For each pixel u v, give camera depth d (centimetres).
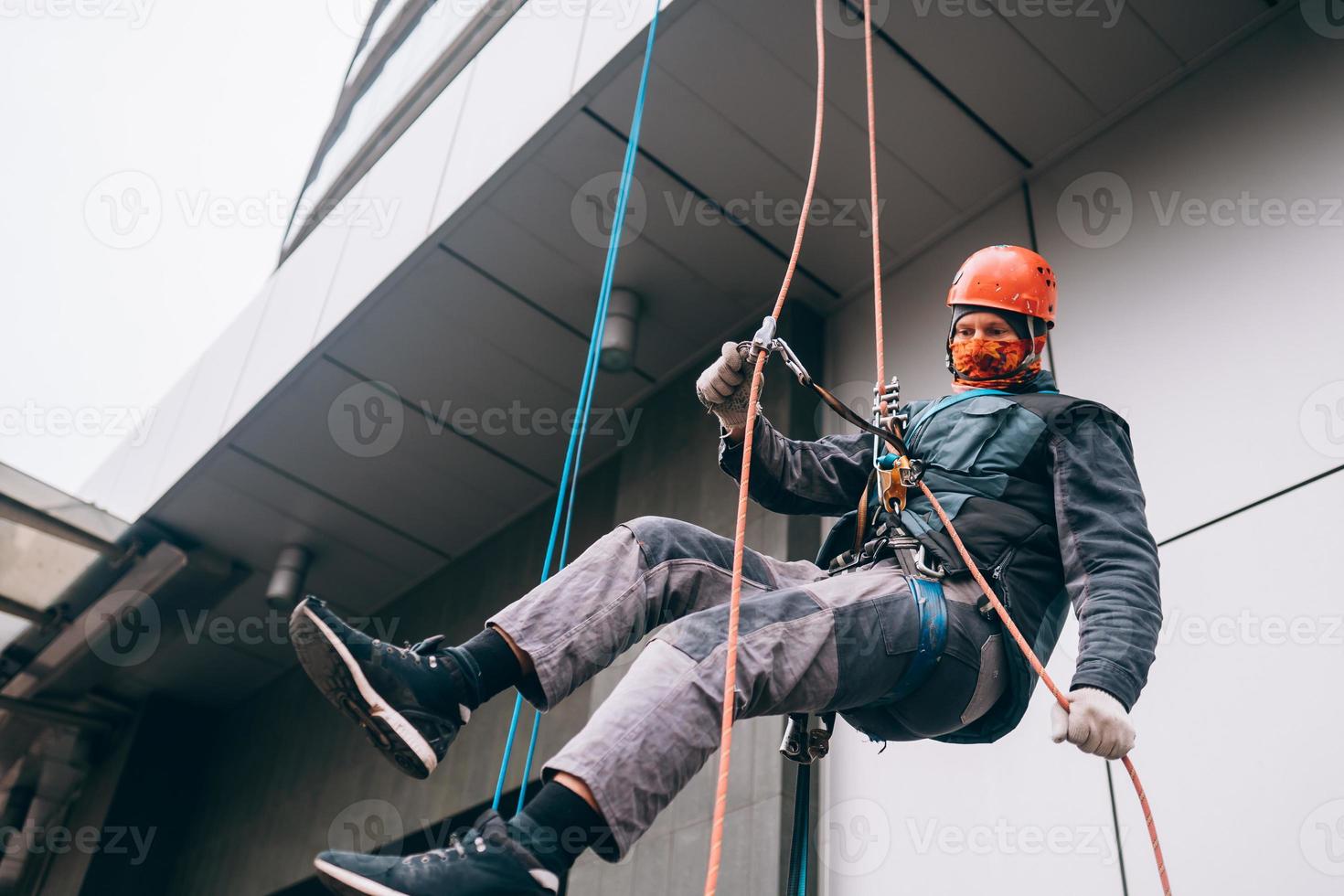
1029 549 253
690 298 693
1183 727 426
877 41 555
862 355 638
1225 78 538
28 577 906
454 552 886
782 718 548
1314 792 386
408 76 866
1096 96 570
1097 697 222
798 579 264
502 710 744
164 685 1037
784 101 583
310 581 925
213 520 873
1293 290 471
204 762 1031
